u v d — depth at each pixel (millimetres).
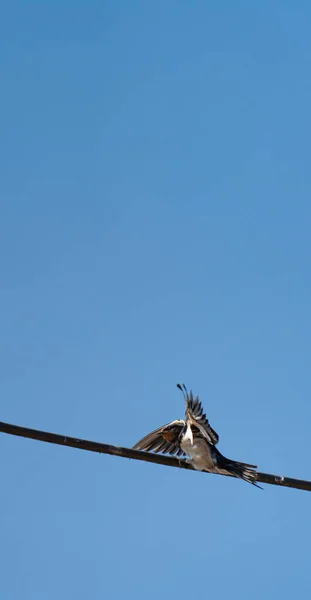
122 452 15102
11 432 13805
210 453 16266
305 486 16312
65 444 14188
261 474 16125
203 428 16438
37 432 13914
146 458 15562
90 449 14500
